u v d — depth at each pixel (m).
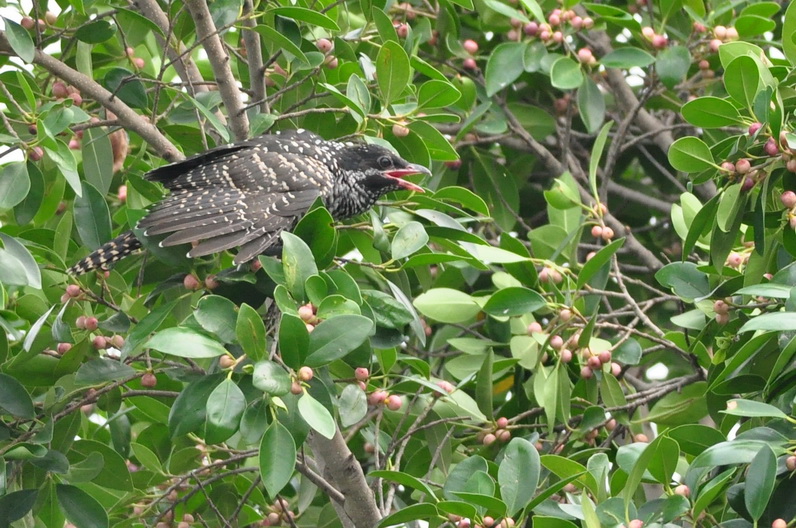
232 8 10.85
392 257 9.47
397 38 10.84
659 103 14.90
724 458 7.86
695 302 10.26
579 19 13.15
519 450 8.36
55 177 12.09
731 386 9.29
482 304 11.45
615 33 14.52
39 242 10.77
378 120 10.48
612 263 11.98
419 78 14.48
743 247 10.91
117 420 11.69
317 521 11.73
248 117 11.54
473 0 13.91
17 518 9.52
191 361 9.79
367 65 10.98
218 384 8.48
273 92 12.98
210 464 10.73
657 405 10.88
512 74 12.96
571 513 8.03
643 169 17.09
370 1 11.40
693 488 8.34
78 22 11.64
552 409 10.53
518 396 11.88
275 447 7.85
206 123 12.01
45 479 10.11
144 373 9.67
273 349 8.27
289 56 11.40
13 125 11.02
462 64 14.67
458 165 14.30
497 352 12.78
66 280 10.55
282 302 8.23
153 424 11.66
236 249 11.34
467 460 8.99
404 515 8.47
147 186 11.72
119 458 10.46
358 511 9.80
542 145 15.99
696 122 9.48
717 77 13.91
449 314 11.48
